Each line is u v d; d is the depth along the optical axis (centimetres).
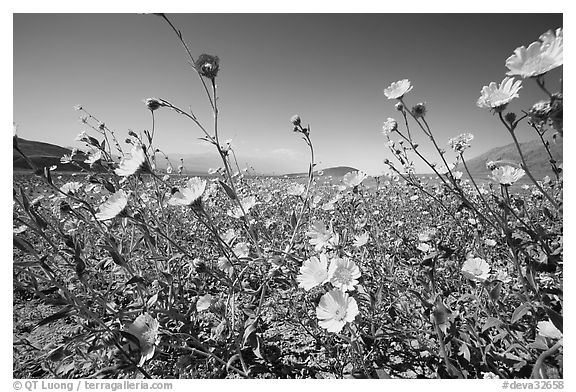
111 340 43
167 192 89
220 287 73
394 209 137
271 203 145
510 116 37
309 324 59
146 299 59
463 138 69
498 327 48
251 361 57
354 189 83
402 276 70
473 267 52
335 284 47
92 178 71
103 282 75
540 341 39
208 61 55
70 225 100
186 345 52
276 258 60
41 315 75
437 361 51
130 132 83
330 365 54
